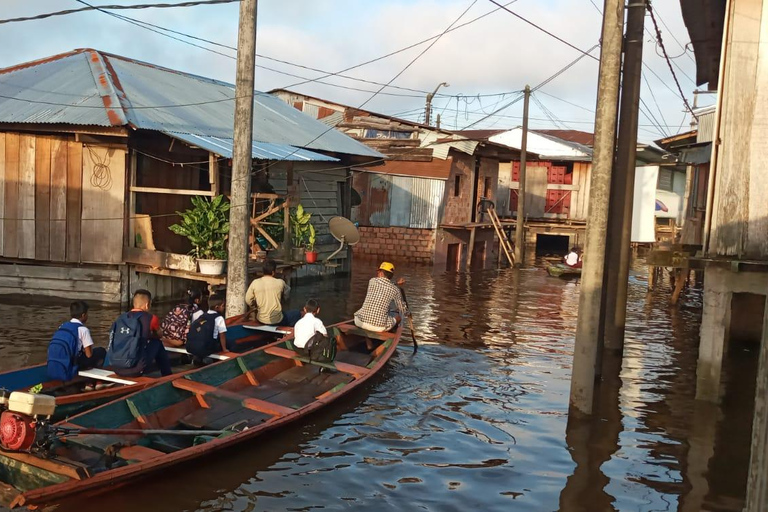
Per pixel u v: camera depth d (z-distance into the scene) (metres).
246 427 7.14
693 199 21.61
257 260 14.82
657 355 12.46
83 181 14.32
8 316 12.96
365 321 11.66
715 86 14.77
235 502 6.12
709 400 9.32
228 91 21.52
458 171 27.89
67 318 12.92
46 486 5.56
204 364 9.45
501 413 8.89
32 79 15.85
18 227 14.67
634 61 10.82
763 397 3.80
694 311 17.77
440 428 8.25
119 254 14.31
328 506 6.14
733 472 7.17
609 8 8.09
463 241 28.78
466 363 11.41
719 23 10.81
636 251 38.19
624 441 7.98
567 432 8.24
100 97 14.40
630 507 6.33
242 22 11.21
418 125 28.00
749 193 8.66
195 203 13.89
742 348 12.85
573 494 6.57
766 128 8.56
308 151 18.03
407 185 27.23
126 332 8.22
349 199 22.80
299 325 9.97
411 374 10.56
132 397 7.35
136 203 14.74
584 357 8.48
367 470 6.95
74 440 6.32
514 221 32.56
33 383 8.09
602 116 8.16
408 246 27.30
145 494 6.18
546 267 28.89
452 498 6.40
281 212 16.56
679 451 7.71
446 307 17.11
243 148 11.45
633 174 11.40
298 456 7.22
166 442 7.14
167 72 19.52
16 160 14.54
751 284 8.80
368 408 8.86
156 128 13.55
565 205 35.94
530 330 14.53
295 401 8.90
